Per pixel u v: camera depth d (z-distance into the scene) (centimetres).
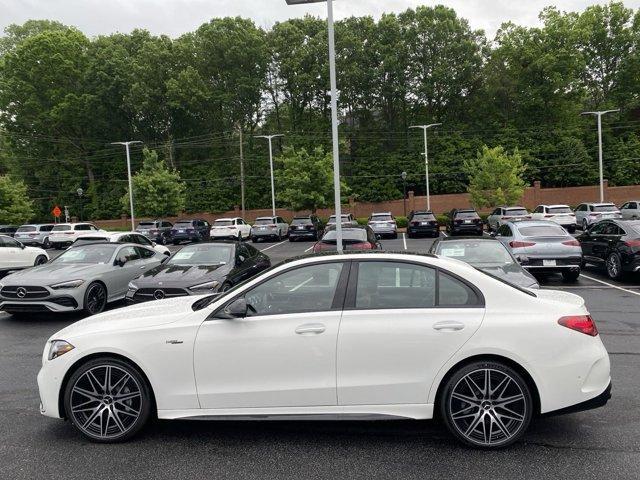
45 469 386
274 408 416
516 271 860
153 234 3503
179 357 420
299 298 434
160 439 437
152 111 5775
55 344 438
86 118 5866
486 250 959
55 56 5744
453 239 1005
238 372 417
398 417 409
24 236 3631
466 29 5872
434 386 406
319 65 5825
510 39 5697
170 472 378
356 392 409
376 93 5878
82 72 6003
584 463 382
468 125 5684
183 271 971
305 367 412
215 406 420
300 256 470
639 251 1259
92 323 459
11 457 406
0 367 670
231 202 5538
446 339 404
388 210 5309
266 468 383
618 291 1190
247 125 6241
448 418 406
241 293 434
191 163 5919
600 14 5753
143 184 4253
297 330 413
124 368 426
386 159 5550
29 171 6053
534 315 409
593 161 5166
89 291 999
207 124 5997
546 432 438
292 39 5941
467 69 5616
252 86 5769
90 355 430
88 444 429
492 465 381
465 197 5109
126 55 5928
